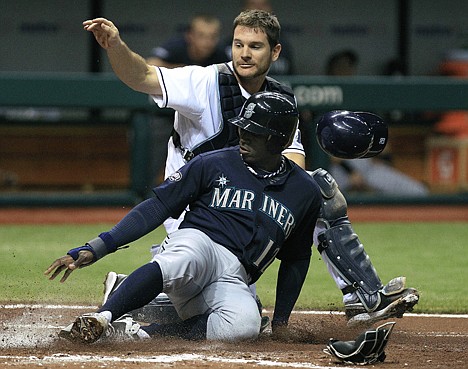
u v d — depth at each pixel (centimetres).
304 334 1939
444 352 1767
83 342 1689
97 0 5512
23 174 5000
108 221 4253
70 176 5038
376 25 5706
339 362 1623
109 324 1708
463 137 5284
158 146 4381
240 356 1652
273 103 1791
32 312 2230
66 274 1720
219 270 1786
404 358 1692
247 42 1944
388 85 4441
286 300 1894
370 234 4038
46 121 4991
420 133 5319
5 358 1616
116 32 1836
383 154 5078
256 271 1822
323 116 2027
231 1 5619
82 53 5541
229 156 1828
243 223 1795
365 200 4709
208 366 1562
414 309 2389
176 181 1788
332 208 1997
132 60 1888
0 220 4238
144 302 1727
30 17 5475
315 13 5662
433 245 3728
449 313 2358
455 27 5750
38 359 1609
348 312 2009
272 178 1822
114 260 3131
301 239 1872
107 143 5044
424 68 5772
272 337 1889
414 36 5738
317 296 2570
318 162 4422
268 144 1794
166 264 1720
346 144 1984
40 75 4234
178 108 1948
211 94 1962
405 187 5019
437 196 4800
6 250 3388
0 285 2650
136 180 4425
